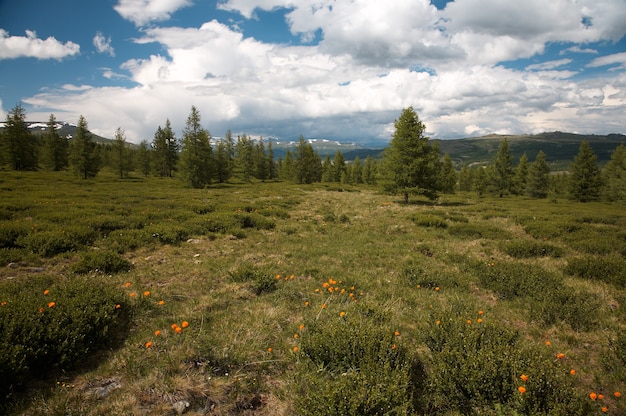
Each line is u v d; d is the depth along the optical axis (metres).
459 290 7.96
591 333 5.77
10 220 12.20
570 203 42.41
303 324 5.63
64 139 64.31
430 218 18.31
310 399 3.46
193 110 47.53
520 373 3.70
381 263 10.32
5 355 3.66
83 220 12.49
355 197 36.16
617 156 55.75
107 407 3.52
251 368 4.40
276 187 48.72
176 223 13.93
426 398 3.92
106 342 4.89
